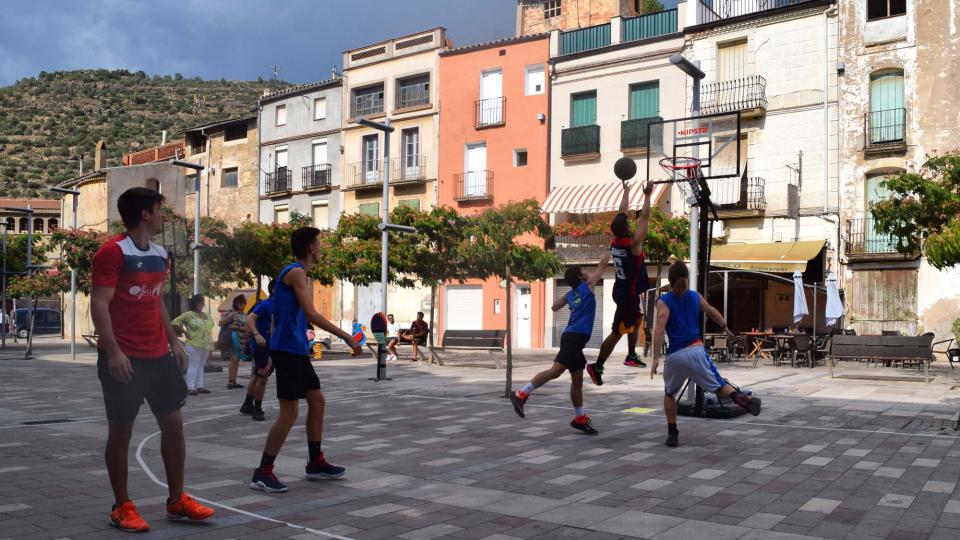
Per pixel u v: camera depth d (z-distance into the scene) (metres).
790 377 16.64
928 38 24.89
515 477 6.67
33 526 4.98
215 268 26.41
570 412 11.03
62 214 52.53
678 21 30.27
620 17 31.83
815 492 6.03
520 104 34.53
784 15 27.55
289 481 6.52
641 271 8.12
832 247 26.41
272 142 43.78
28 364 23.48
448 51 36.75
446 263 22.80
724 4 29.84
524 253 20.89
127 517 4.91
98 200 46.97
